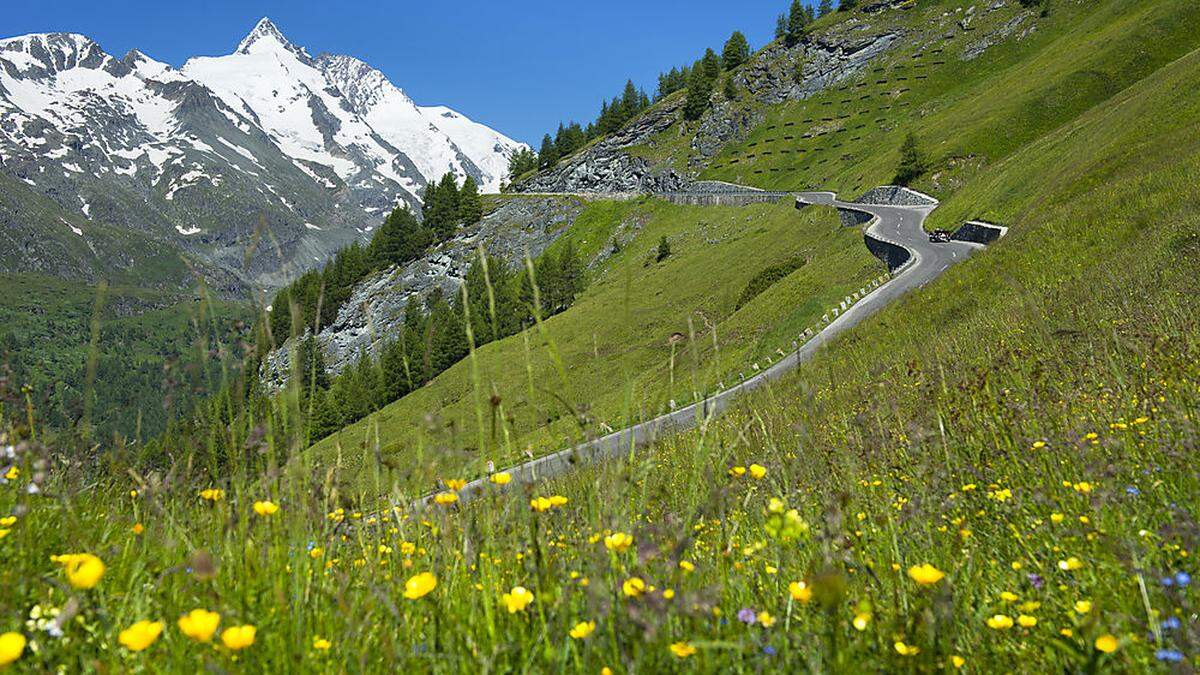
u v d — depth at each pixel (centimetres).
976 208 6800
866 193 10794
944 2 18938
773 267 7838
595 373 4106
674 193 16575
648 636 200
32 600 262
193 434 277
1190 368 613
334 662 228
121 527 331
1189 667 196
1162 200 2806
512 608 235
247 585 254
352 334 15762
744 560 316
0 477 326
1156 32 10494
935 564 332
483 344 6041
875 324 3519
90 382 310
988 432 524
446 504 291
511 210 18262
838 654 213
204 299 266
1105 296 1706
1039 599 292
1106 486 364
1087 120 7475
